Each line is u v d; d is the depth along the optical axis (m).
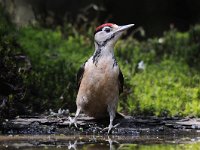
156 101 13.24
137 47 18.66
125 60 16.89
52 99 13.27
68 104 13.15
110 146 9.50
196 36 19.66
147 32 23.45
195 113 12.63
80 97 11.34
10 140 10.08
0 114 11.60
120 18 23.20
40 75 13.85
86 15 20.92
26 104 12.63
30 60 14.70
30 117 11.92
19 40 16.67
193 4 24.17
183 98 13.64
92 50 16.86
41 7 22.80
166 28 23.67
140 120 11.79
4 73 12.48
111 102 11.26
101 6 20.14
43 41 17.58
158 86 14.55
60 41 18.00
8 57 12.82
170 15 23.73
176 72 16.14
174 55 18.17
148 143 9.97
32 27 18.91
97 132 11.23
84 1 22.95
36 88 13.27
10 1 19.97
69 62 15.55
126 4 23.28
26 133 11.06
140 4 23.48
